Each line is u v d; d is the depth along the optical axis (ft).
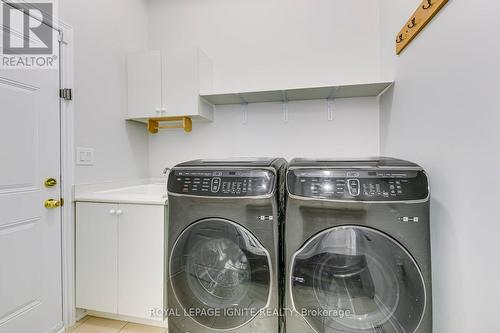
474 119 2.81
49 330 4.77
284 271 3.75
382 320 3.26
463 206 3.02
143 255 4.91
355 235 3.29
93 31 5.78
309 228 3.40
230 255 3.86
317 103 6.86
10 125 4.19
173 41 7.71
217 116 7.45
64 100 5.10
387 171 3.30
